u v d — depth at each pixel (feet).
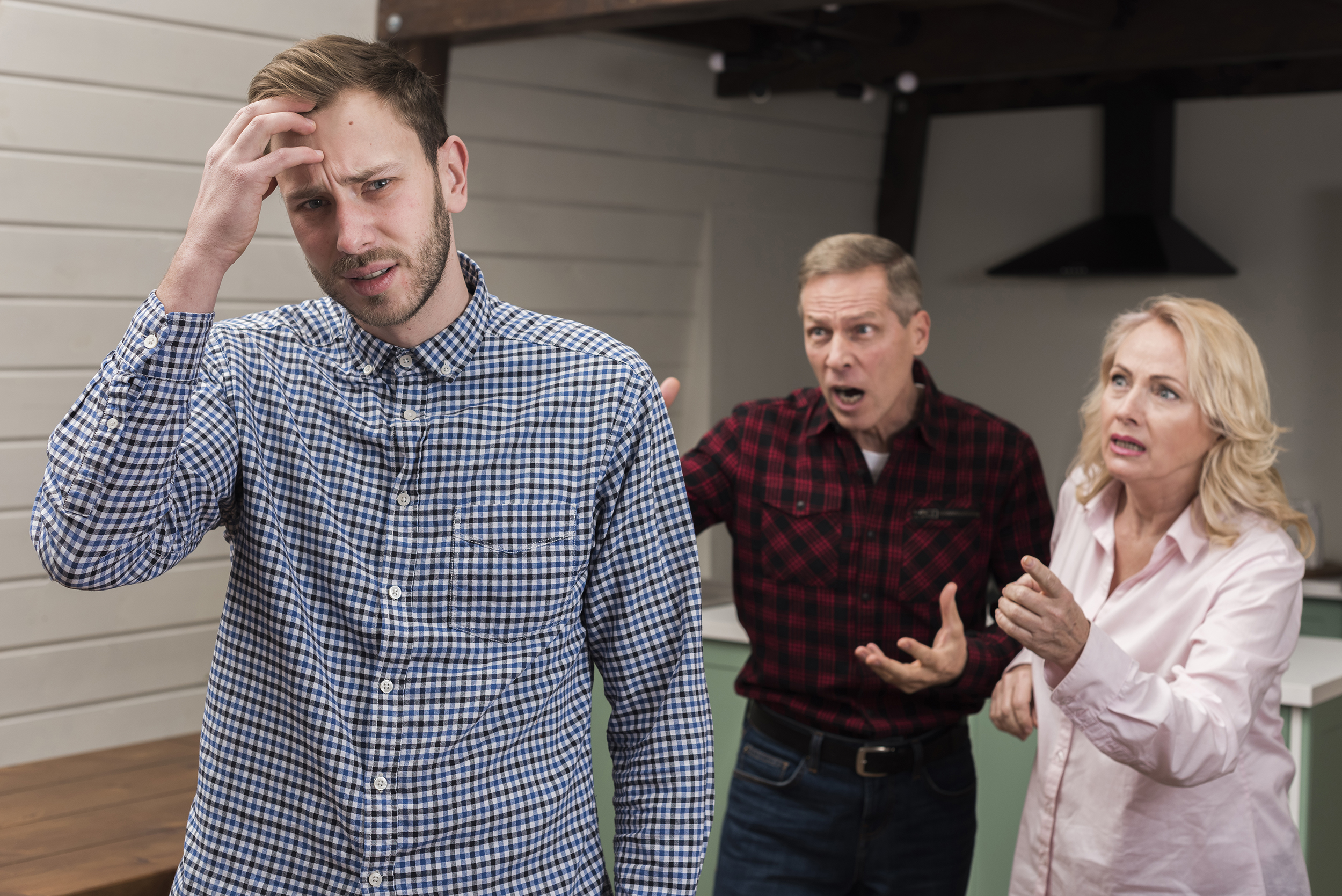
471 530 3.96
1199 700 4.98
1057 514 6.56
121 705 10.52
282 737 3.88
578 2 10.44
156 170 10.14
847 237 6.51
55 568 3.61
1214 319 5.41
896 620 6.48
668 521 4.28
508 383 4.08
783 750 6.58
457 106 12.67
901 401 6.59
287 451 3.93
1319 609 13.69
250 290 10.87
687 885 4.19
